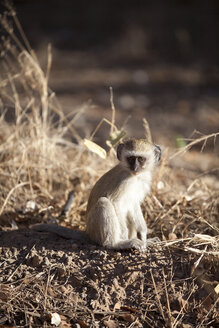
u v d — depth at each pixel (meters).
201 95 20.58
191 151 13.71
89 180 9.29
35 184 8.85
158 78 23.16
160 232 7.80
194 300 6.07
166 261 6.46
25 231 7.30
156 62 25.86
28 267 6.39
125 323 5.77
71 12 34.94
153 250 6.68
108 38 30.25
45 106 9.69
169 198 8.86
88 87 21.59
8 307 5.84
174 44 27.94
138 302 6.01
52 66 24.77
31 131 9.25
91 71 24.41
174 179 9.98
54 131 10.55
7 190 8.55
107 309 5.91
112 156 9.49
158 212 8.34
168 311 5.85
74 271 6.28
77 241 7.00
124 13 33.84
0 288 6.04
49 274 6.24
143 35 28.84
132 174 6.96
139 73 23.92
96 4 35.94
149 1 36.34
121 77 23.41
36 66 9.62
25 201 8.52
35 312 5.81
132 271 6.31
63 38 29.58
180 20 31.22
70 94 20.41
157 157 7.36
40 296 6.00
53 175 9.26
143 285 6.20
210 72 23.89
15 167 9.08
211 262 6.44
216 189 9.24
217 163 12.45
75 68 24.81
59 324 5.66
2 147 9.23
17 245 6.81
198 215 7.89
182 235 7.26
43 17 33.38
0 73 10.79
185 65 25.25
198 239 6.67
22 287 6.10
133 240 6.65
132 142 7.24
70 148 10.56
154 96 20.56
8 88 11.09
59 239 7.07
